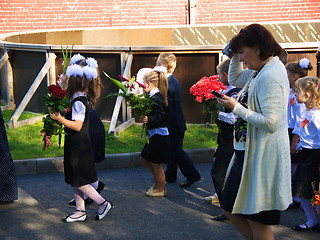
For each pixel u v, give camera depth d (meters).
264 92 3.38
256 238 3.61
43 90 8.80
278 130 3.44
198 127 8.27
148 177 6.48
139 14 14.81
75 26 14.56
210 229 4.89
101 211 5.04
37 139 7.60
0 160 5.42
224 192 3.71
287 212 5.32
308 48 8.21
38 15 14.31
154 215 5.23
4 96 9.93
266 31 3.46
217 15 15.21
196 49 8.22
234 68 3.95
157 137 5.52
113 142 7.49
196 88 4.61
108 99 8.45
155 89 5.47
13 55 9.40
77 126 4.74
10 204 5.51
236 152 3.65
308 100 4.75
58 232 4.81
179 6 14.93
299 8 15.41
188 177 6.10
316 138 4.73
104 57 8.37
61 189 6.01
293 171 5.40
